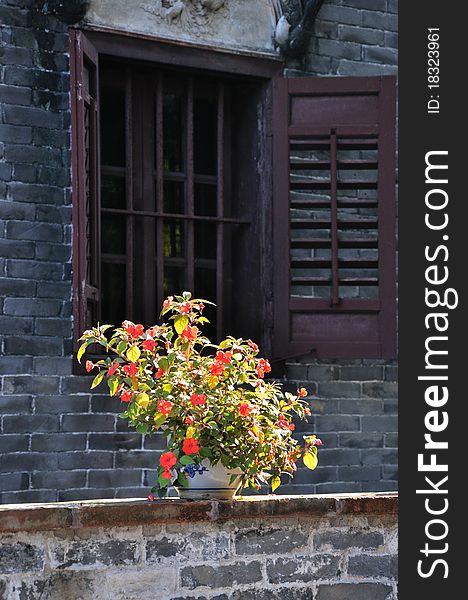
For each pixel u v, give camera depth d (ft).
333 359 23.98
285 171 23.50
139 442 22.08
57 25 21.95
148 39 22.63
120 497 21.86
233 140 24.54
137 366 14.66
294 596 14.26
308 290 23.99
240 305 24.16
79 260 21.39
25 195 21.57
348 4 24.81
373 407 24.17
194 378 14.69
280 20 23.70
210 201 24.34
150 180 23.50
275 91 23.56
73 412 21.61
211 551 13.89
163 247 23.41
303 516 14.28
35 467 21.22
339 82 23.58
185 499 14.28
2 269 21.27
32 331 21.42
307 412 15.38
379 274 23.36
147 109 23.57
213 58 23.36
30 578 13.05
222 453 14.37
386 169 23.56
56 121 21.93
